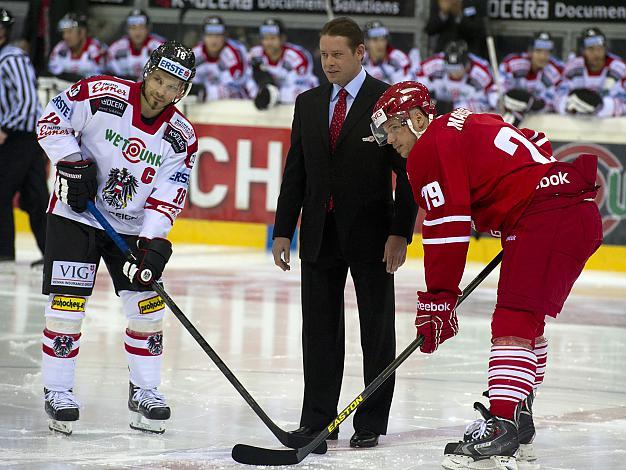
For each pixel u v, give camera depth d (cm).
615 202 2680
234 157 2825
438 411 1294
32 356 1553
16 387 1361
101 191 1160
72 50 3173
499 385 1010
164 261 1140
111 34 3494
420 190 1033
